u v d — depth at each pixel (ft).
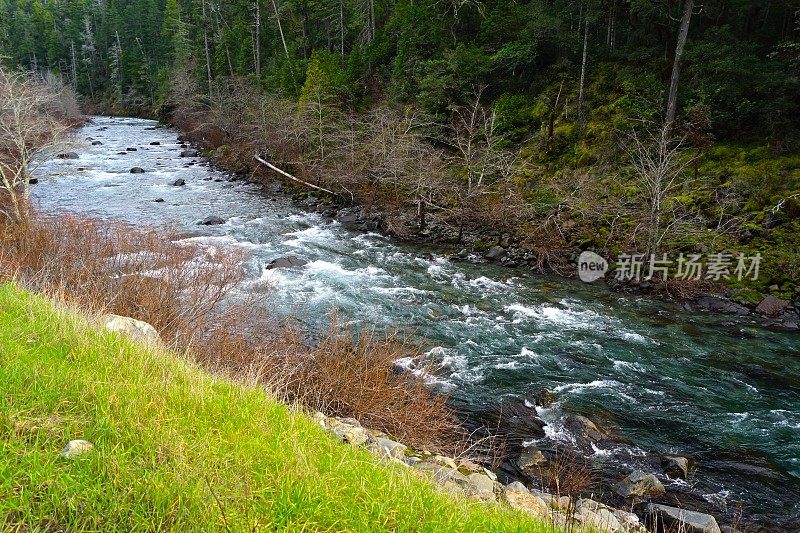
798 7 63.72
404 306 44.78
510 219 66.39
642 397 31.40
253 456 10.94
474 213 69.31
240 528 8.61
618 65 83.71
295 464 10.82
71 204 76.69
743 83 61.46
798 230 50.11
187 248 47.91
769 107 58.23
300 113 99.19
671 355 37.17
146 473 9.59
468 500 12.30
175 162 122.01
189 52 195.00
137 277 35.29
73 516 8.57
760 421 29.04
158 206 79.51
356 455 12.66
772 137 58.59
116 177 101.65
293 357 28.99
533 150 81.82
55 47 274.57
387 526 9.56
